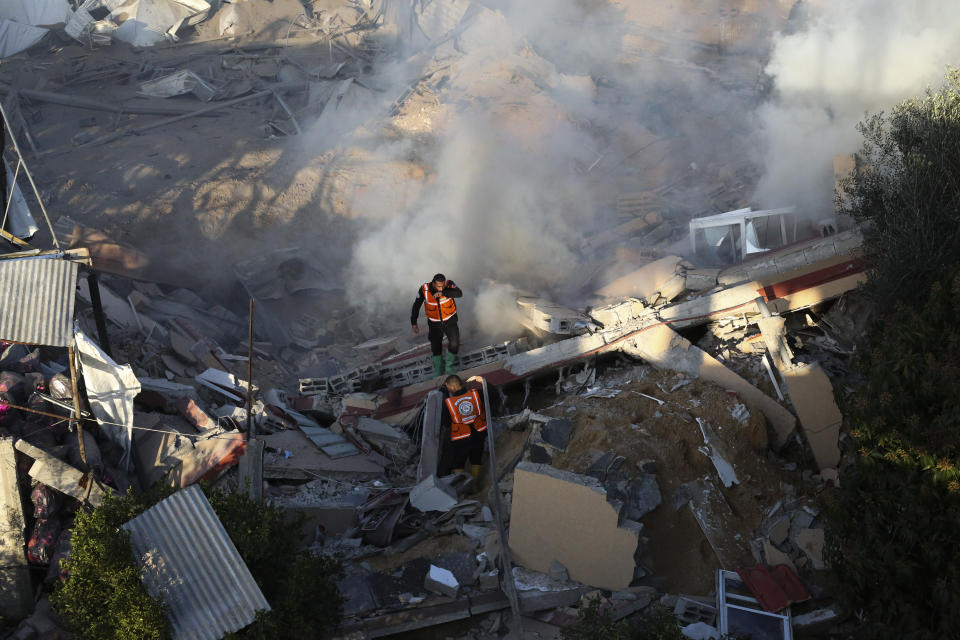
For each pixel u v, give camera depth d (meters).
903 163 7.83
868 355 6.20
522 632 5.87
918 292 7.07
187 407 8.12
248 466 7.34
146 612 4.96
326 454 8.52
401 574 6.48
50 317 6.57
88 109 24.56
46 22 30.83
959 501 4.76
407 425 9.41
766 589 5.95
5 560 5.93
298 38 31.38
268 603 5.25
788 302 8.80
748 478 7.13
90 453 6.82
